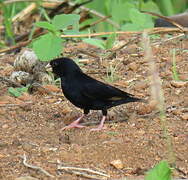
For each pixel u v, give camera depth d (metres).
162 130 10.28
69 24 11.23
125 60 13.59
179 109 11.10
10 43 17.64
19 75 12.69
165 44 14.38
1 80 12.81
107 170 8.99
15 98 11.97
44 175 8.84
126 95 10.83
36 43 11.12
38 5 17.83
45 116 11.23
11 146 9.82
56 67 10.90
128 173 8.92
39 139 10.11
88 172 8.93
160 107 9.09
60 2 17.86
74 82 10.77
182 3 19.41
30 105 11.66
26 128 10.62
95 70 13.28
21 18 17.95
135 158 9.32
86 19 17.64
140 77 12.73
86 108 10.90
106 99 10.69
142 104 11.58
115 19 13.64
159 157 9.34
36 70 12.70
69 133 10.42
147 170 8.96
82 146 9.75
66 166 9.08
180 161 9.23
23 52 13.86
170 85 12.18
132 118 10.94
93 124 10.94
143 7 17.62
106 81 12.59
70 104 11.82
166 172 8.16
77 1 17.97
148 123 10.64
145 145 9.72
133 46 14.34
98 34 13.12
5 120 10.95
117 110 11.38
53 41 11.12
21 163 9.20
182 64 13.19
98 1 18.45
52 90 12.33
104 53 14.13
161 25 16.06
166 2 18.75
